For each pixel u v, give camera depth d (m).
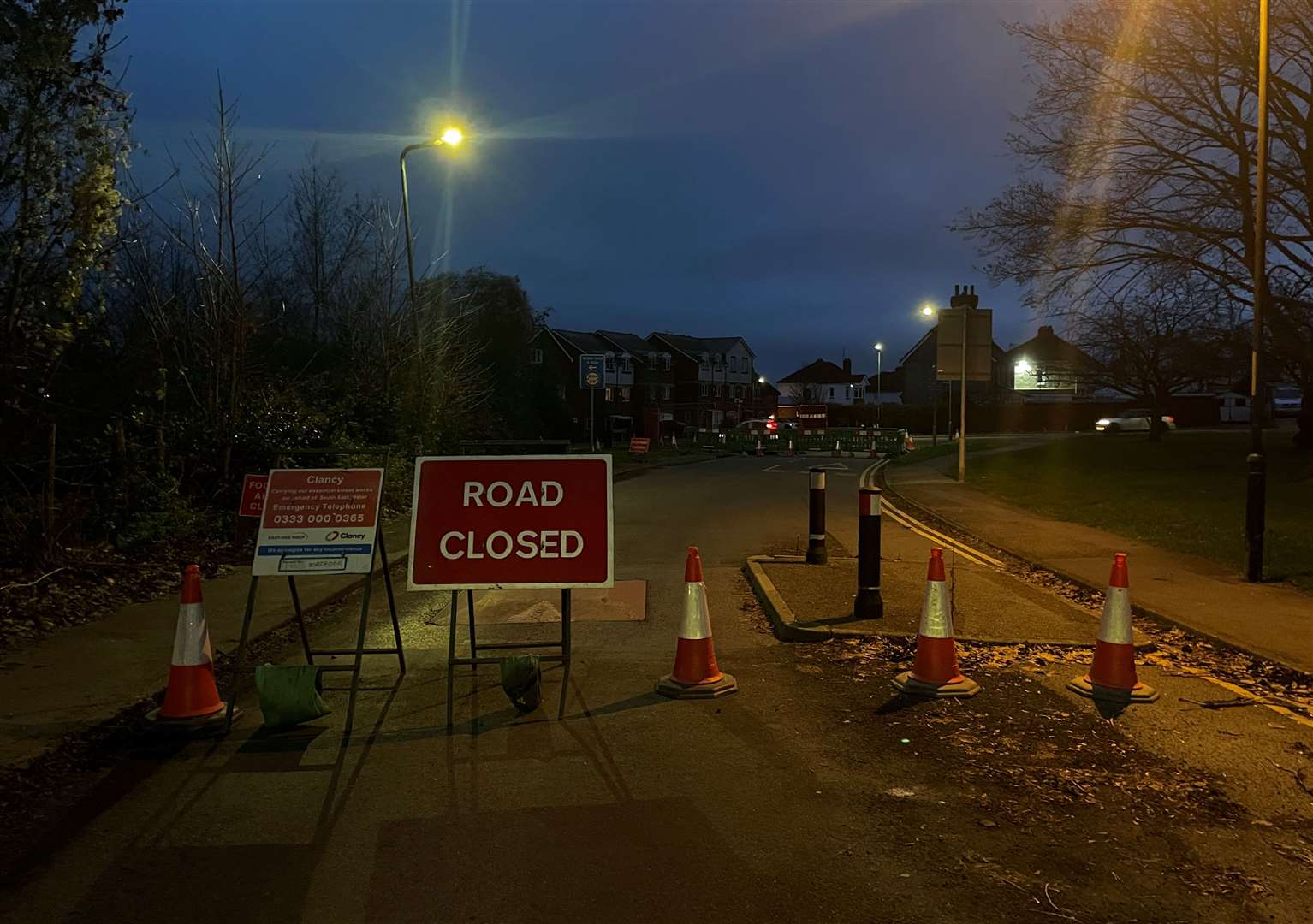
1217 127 20.06
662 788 4.84
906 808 4.57
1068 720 5.88
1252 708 6.13
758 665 7.22
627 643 7.97
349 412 17.19
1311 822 4.42
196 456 12.95
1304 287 19.89
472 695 6.53
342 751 5.40
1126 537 14.46
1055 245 21.14
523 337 41.06
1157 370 37.03
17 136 8.72
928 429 75.81
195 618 5.78
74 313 9.91
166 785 4.90
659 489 23.73
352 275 21.52
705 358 86.88
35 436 10.17
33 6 8.63
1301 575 10.74
